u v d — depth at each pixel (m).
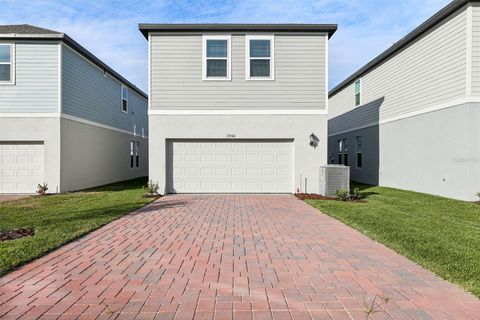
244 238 5.86
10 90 12.34
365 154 17.42
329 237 5.93
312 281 3.90
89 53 14.29
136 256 4.82
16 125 12.37
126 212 8.26
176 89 12.10
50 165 12.43
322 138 12.16
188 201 10.34
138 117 22.73
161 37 12.07
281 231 6.39
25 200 10.53
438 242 5.43
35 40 12.36
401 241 5.48
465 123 10.17
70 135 13.26
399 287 3.71
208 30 12.02
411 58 13.07
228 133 12.12
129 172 20.92
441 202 9.87
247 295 3.52
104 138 16.86
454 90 10.68
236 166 12.25
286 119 12.13
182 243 5.53
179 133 12.09
